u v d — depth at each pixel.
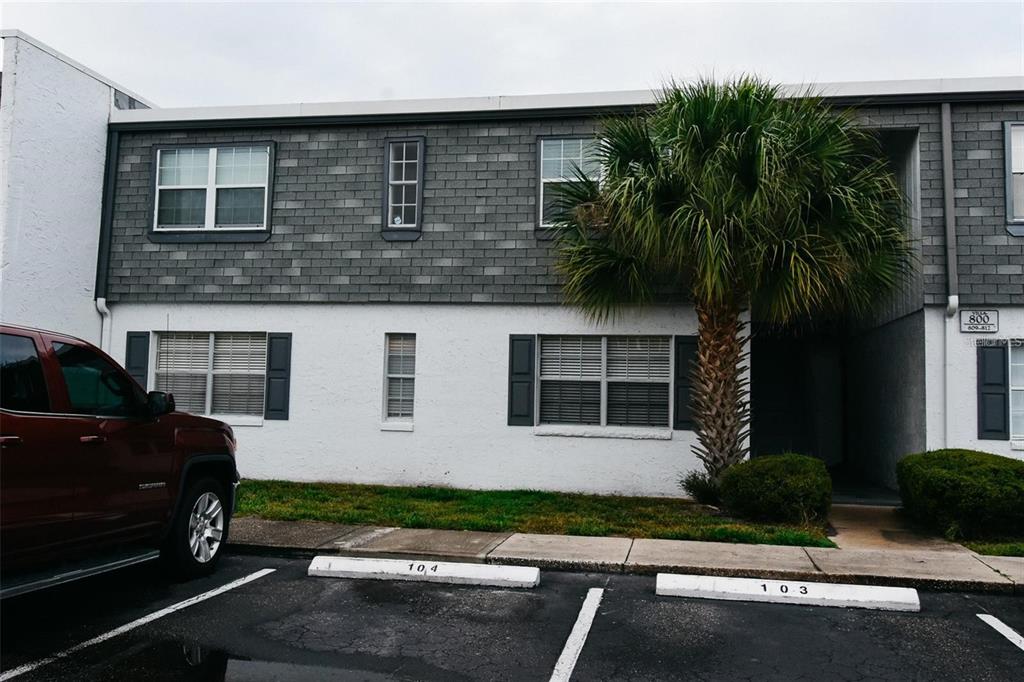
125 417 6.55
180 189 13.73
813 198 10.08
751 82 10.12
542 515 10.09
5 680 5.00
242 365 13.52
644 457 12.05
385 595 6.98
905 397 12.51
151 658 5.42
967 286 11.38
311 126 13.34
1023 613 6.55
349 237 13.13
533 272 12.55
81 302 13.34
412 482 12.72
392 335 13.07
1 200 11.93
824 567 7.54
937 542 8.88
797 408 16.61
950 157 11.52
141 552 6.65
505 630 6.09
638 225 9.68
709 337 10.62
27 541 5.49
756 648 5.73
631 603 6.78
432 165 12.95
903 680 5.15
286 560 8.18
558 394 12.57
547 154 12.70
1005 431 11.20
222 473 8.00
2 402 5.46
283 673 5.20
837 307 11.07
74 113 13.13
